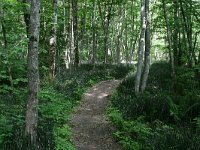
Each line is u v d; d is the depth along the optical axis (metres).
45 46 20.02
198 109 11.70
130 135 9.88
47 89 13.09
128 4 32.28
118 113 11.95
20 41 11.26
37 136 8.02
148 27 15.54
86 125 11.55
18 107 10.18
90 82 20.25
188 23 19.53
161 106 12.02
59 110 11.43
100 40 35.09
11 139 7.75
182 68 19.91
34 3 7.58
